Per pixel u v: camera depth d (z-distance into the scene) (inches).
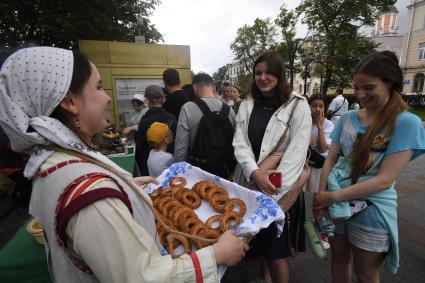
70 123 30.1
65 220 24.5
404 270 95.2
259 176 66.7
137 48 231.0
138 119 203.0
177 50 247.4
